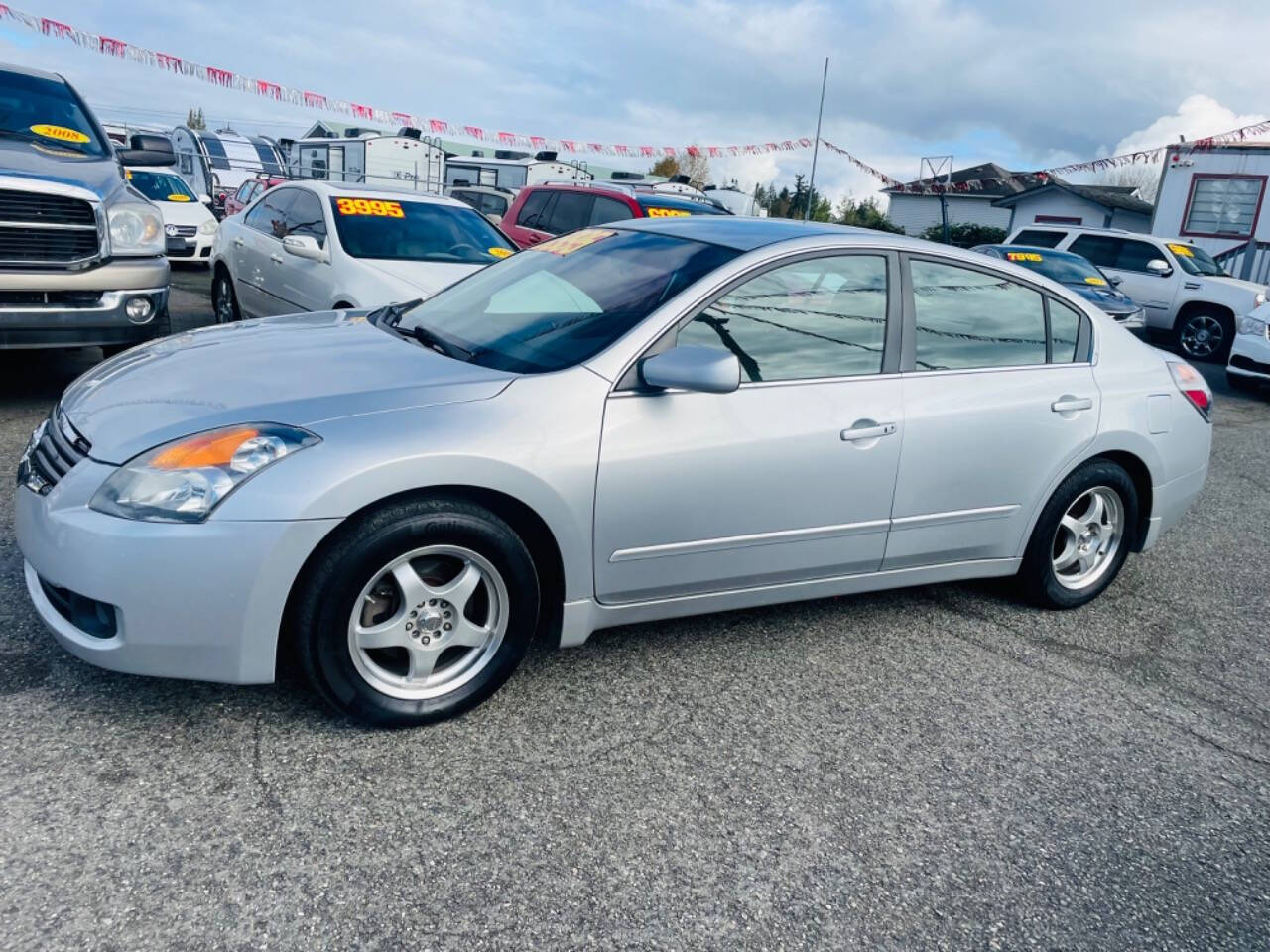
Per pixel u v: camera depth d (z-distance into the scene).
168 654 2.58
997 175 37.31
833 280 3.45
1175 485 4.32
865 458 3.41
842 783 2.83
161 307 5.90
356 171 21.16
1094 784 2.96
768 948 2.19
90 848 2.28
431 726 2.92
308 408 2.73
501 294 3.72
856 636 3.82
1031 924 2.35
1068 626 4.11
